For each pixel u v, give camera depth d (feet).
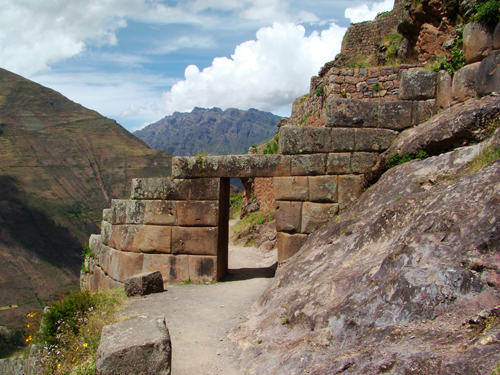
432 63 40.60
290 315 18.75
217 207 34.22
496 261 12.92
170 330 22.48
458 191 17.17
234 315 24.84
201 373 17.57
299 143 33.37
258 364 16.76
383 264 16.22
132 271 35.70
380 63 57.16
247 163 33.94
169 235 35.09
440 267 13.91
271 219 62.28
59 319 23.59
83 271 47.09
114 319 22.81
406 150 30.14
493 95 27.78
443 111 31.53
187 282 34.09
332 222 29.43
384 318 13.83
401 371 10.82
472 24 30.32
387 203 25.20
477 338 10.42
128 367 14.52
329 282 18.72
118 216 37.14
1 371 27.32
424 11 43.88
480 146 23.76
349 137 33.06
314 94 56.85
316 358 14.37
